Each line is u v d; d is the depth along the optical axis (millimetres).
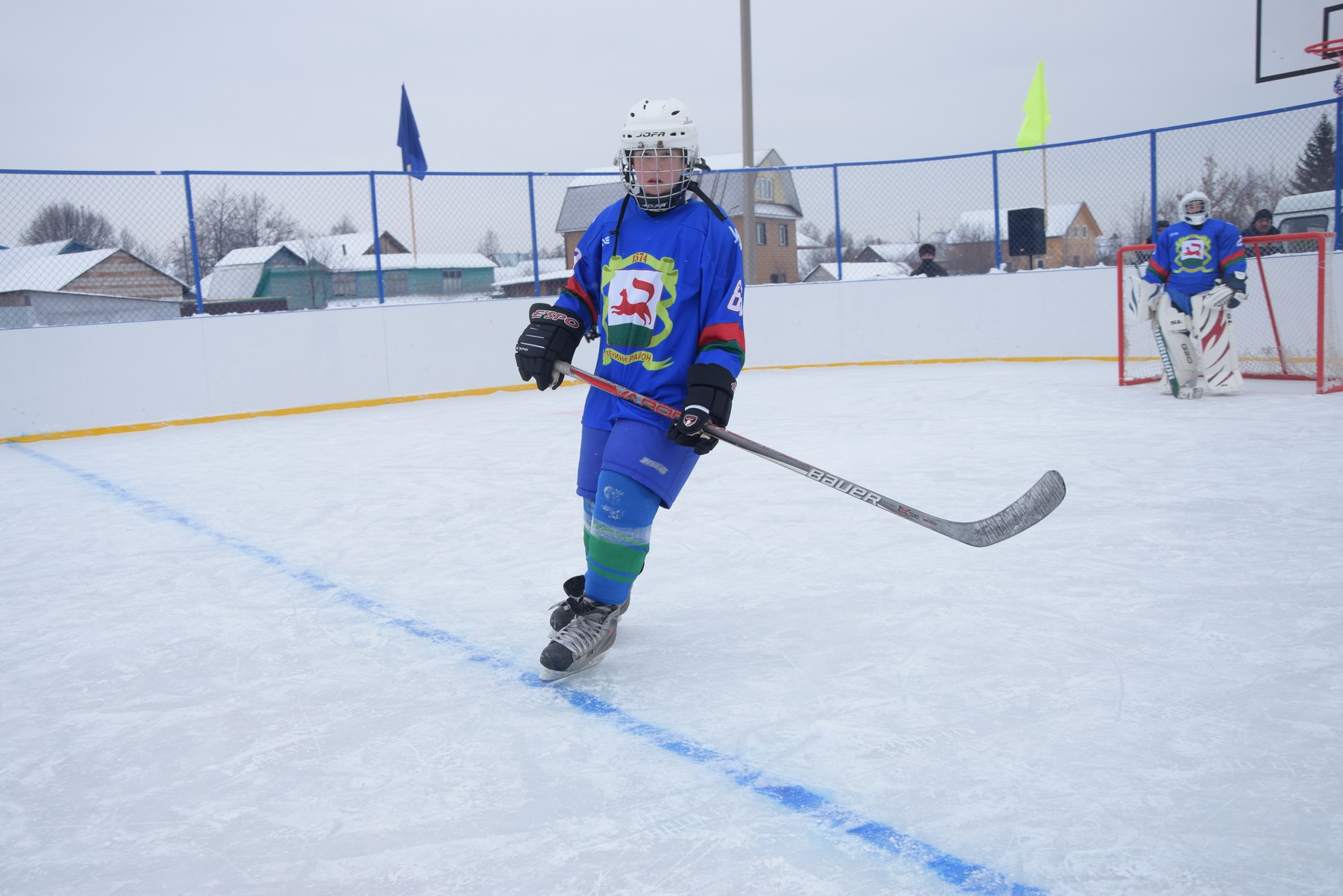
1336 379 7141
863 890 1398
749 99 12172
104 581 3273
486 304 9484
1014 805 1623
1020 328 10352
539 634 2568
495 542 3578
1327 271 6973
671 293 2168
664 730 1964
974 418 6266
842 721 1976
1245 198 8953
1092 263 9945
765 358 10797
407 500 4418
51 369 7465
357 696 2205
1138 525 3422
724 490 4305
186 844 1604
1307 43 9836
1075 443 5160
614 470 2154
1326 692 2020
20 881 1510
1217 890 1371
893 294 10703
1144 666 2195
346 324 8742
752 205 10906
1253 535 3236
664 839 1560
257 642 2602
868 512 3793
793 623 2574
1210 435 5266
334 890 1453
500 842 1567
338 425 7449
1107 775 1712
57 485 5324
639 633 2549
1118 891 1376
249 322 8273
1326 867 1417
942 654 2314
